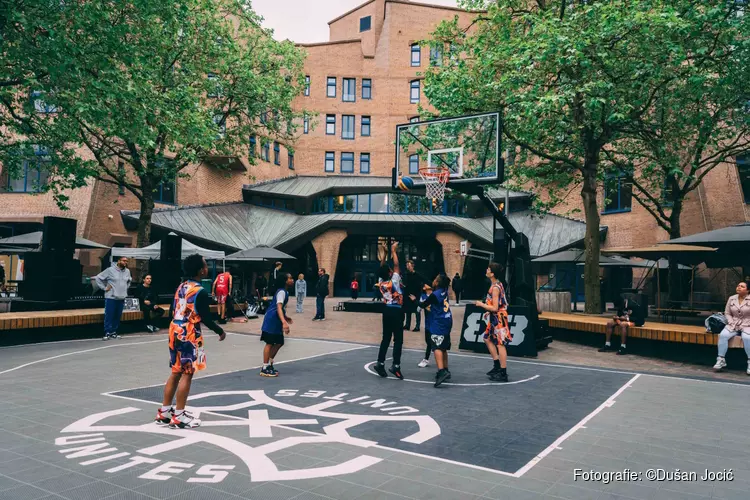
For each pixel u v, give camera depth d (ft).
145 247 61.26
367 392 22.59
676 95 48.67
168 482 12.19
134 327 45.16
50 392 21.48
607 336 38.60
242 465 13.41
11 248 67.10
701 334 33.22
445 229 115.03
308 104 141.90
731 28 43.78
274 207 125.70
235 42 66.18
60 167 50.14
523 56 43.42
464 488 12.16
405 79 143.95
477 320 37.29
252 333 45.83
